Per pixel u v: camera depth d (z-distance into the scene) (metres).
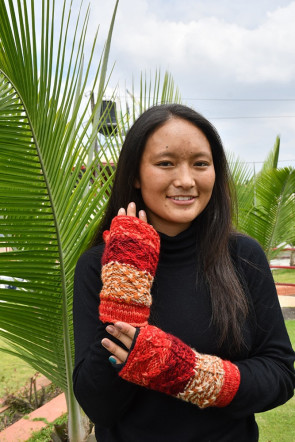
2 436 2.81
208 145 1.06
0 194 1.51
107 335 0.96
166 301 1.06
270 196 4.13
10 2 1.30
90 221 1.90
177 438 1.01
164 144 1.02
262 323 1.08
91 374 0.94
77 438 1.92
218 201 1.15
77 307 1.07
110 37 1.76
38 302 1.68
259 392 0.96
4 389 3.74
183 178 1.01
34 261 1.61
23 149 1.47
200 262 1.10
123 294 0.89
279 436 2.73
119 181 1.14
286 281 10.37
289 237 4.46
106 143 2.03
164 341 0.88
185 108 1.06
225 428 1.03
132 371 0.87
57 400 3.34
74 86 1.53
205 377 0.89
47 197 1.56
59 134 1.54
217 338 1.04
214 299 1.04
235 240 1.16
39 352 1.79
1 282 1.62
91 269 1.08
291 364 1.07
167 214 1.04
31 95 1.41
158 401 1.01
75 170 1.66
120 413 1.03
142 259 0.92
